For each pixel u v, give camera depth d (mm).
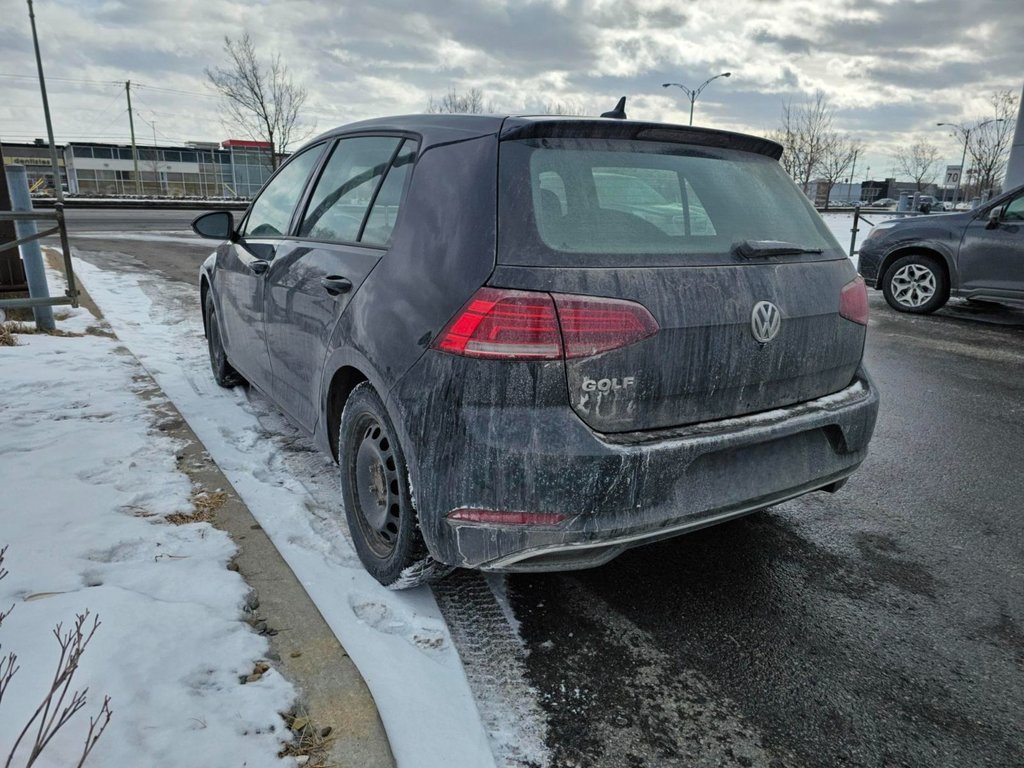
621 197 2312
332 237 3059
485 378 2047
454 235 2215
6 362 5219
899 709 2174
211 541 2797
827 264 2637
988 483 3859
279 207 3822
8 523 2836
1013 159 13930
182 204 36969
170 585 2459
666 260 2217
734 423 2314
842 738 2055
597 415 2082
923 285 8836
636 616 2602
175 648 2113
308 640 2244
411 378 2223
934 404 5262
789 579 2885
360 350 2520
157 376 5254
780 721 2113
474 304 2068
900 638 2520
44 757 1643
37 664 1956
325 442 3072
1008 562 3055
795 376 2496
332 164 3336
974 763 1977
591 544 2084
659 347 2129
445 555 2197
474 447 2068
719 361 2256
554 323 2014
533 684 2229
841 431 2613
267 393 3822
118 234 18172
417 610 2516
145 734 1777
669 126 2516
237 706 1921
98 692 1884
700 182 2514
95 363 5324
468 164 2322
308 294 3055
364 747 1846
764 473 2404
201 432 4078
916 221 8859
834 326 2611
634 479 2084
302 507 3195
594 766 1923
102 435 3852
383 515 2572
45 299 6273
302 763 1778
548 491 2039
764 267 2404
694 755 1977
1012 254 7984
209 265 4809
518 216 2137
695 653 2406
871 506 3572
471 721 2027
